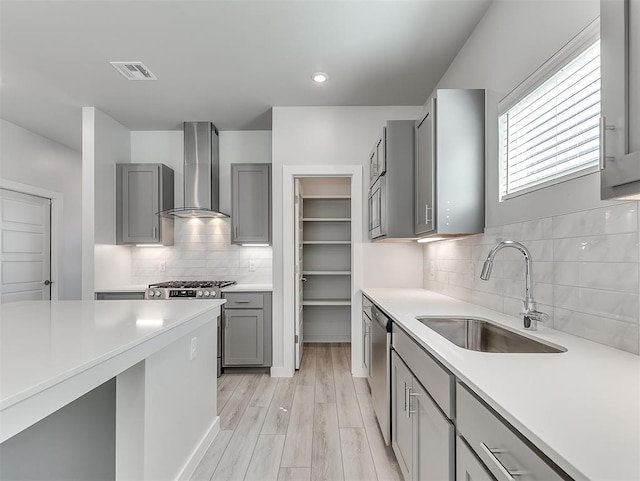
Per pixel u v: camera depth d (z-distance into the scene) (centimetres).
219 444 233
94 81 322
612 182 91
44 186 470
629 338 124
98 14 231
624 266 125
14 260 434
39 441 142
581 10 149
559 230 159
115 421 167
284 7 226
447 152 230
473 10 230
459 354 123
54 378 93
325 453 223
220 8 226
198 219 445
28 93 346
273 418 270
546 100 178
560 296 159
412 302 257
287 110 375
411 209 282
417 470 160
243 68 300
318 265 505
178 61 289
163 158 445
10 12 228
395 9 229
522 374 103
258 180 403
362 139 374
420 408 156
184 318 179
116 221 411
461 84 273
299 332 402
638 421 74
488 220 226
